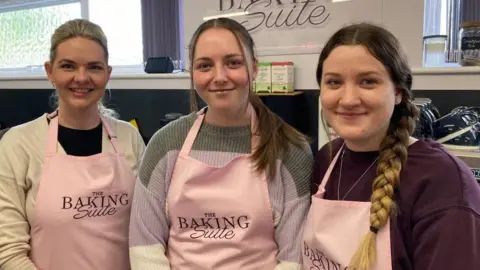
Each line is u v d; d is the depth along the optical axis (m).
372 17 1.92
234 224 1.02
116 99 2.66
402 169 0.85
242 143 1.07
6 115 3.05
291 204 1.03
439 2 2.04
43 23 3.15
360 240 0.86
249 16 2.19
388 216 0.81
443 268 0.74
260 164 1.03
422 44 1.85
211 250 1.02
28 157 1.16
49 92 2.86
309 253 0.96
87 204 1.16
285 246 1.02
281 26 2.12
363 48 0.82
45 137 1.20
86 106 1.18
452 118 1.53
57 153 1.18
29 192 1.16
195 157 1.06
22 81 2.94
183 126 1.12
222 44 0.99
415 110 0.91
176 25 2.55
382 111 0.83
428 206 0.79
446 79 1.76
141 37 2.81
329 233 0.91
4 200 1.12
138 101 2.60
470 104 1.74
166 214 1.08
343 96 0.83
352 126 0.84
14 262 1.09
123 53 2.92
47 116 1.25
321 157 1.06
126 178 1.25
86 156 1.21
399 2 1.87
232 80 1.00
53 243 1.14
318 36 2.04
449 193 0.77
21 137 1.18
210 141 1.08
